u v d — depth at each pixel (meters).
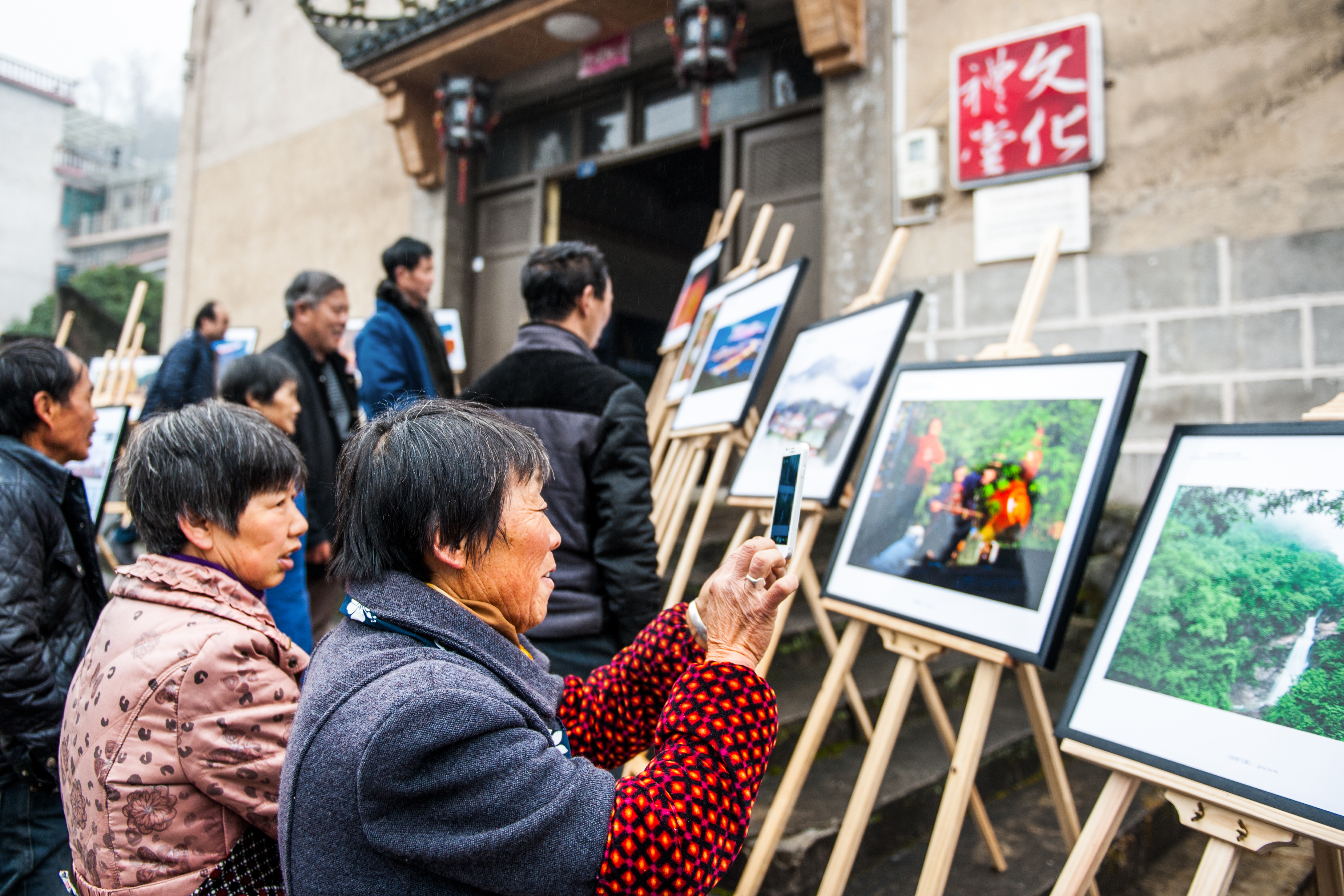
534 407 1.79
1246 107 3.34
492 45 5.28
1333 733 1.09
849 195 4.22
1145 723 1.29
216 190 7.83
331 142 6.86
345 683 0.80
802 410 2.29
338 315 2.89
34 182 35.28
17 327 24.45
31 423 1.63
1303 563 1.22
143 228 33.97
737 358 2.76
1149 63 3.52
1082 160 3.60
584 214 6.34
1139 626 1.38
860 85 4.20
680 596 2.55
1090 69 3.57
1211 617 1.29
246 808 1.02
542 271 1.90
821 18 4.06
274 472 1.21
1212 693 1.24
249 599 1.18
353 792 0.75
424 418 0.92
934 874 1.49
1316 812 1.06
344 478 0.93
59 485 1.54
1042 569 1.52
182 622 1.08
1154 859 2.31
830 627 2.29
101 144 40.09
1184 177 3.46
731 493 2.42
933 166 3.92
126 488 1.19
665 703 1.13
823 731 1.82
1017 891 1.96
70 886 1.09
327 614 2.86
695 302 3.81
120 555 4.54
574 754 1.11
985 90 3.81
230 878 1.03
